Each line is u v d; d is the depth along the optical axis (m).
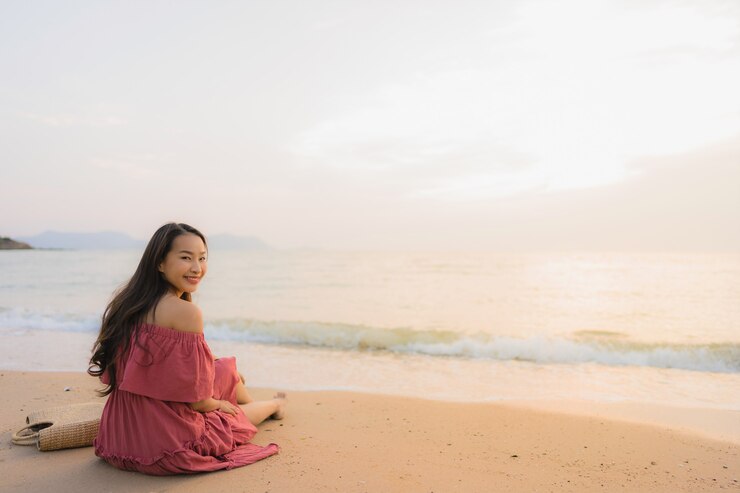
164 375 3.01
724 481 3.27
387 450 3.75
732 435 4.49
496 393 6.29
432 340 9.74
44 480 3.04
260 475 3.14
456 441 4.05
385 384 6.75
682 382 7.06
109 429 3.22
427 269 42.03
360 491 2.92
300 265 49.59
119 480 3.03
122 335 3.06
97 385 5.86
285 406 5.12
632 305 16.86
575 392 6.41
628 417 5.14
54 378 6.26
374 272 38.28
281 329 10.85
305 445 3.81
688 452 3.85
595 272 35.53
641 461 3.64
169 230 3.12
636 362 8.45
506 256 82.00
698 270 37.12
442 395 6.12
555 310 15.80
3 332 11.20
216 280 30.12
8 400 5.15
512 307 16.77
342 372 7.54
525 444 4.00
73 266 43.84
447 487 3.04
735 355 8.51
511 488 3.06
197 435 3.20
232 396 4.00
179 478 3.06
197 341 3.08
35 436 3.76
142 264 3.14
